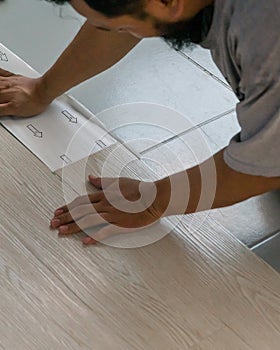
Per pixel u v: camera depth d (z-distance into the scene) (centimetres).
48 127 140
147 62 169
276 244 128
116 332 106
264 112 95
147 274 115
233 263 117
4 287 111
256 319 109
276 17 85
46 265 115
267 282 115
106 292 111
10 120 140
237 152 101
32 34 175
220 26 92
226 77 101
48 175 130
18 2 184
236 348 105
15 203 125
